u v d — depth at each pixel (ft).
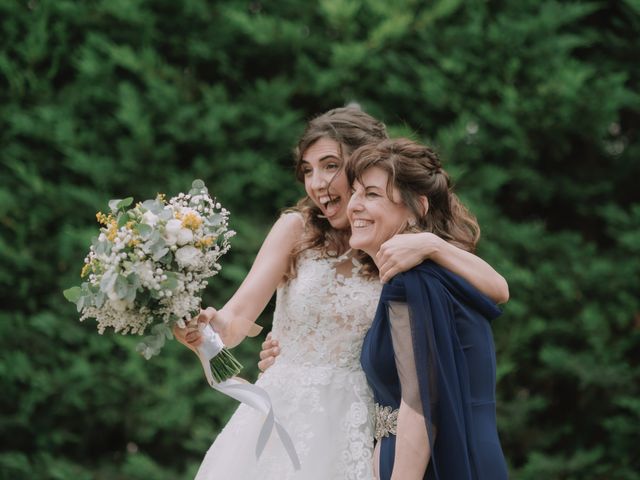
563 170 18.03
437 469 7.27
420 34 16.63
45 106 16.48
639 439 16.37
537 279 16.62
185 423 15.78
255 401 8.19
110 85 16.61
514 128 16.48
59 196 16.35
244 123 16.88
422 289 7.51
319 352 8.73
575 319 16.75
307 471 8.14
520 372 17.13
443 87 16.49
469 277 7.79
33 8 16.75
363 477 8.06
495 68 16.65
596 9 17.66
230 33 17.02
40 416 16.33
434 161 8.23
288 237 9.34
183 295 7.75
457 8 17.03
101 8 16.43
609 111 16.61
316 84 16.87
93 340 16.07
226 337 8.66
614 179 17.90
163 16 17.02
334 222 9.12
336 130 9.17
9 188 16.42
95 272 7.73
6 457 15.74
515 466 16.98
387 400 7.93
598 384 16.37
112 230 7.63
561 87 16.21
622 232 17.11
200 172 16.43
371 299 8.78
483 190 16.55
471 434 7.41
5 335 15.94
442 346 7.39
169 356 16.07
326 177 9.15
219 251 8.13
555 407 17.69
